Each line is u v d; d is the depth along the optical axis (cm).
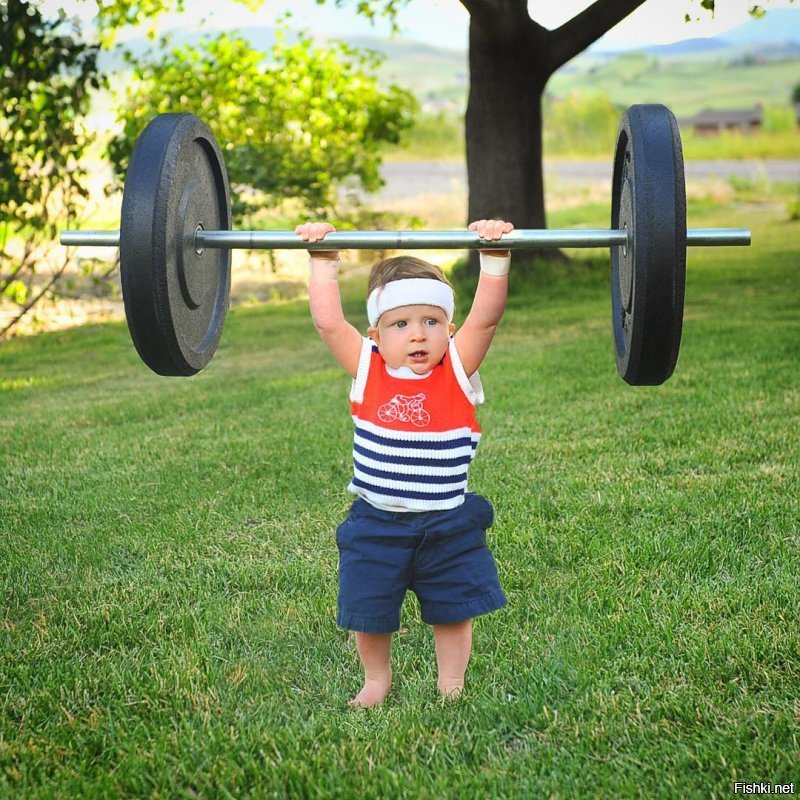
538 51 1214
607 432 566
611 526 420
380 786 256
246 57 1334
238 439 590
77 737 282
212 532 438
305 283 1475
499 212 1253
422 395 290
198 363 332
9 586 388
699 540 399
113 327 1153
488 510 299
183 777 265
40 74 1013
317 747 275
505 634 335
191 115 312
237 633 344
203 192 330
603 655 317
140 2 1242
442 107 3897
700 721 280
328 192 1422
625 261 324
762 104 4000
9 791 260
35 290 1285
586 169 2978
